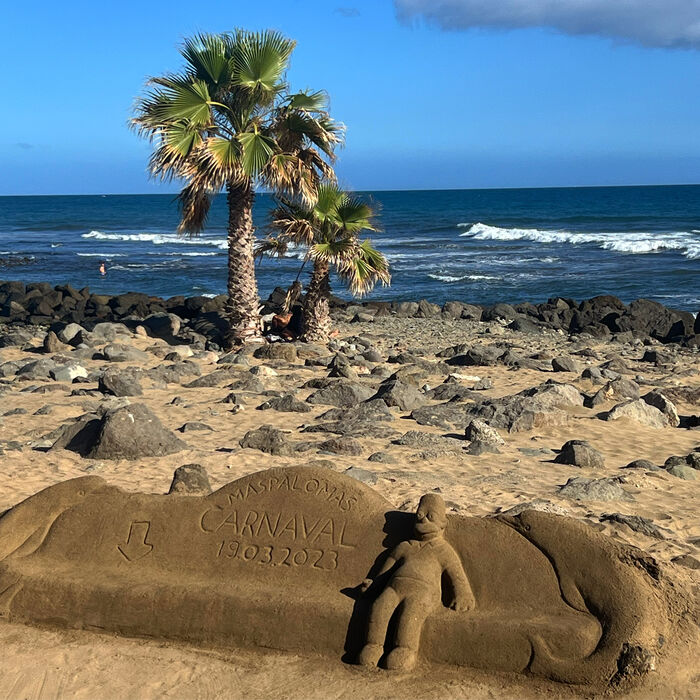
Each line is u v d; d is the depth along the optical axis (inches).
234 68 523.2
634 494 237.3
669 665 123.7
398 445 284.5
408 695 120.6
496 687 122.3
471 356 499.5
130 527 150.1
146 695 123.6
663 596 132.6
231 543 144.4
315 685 123.8
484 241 1782.7
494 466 263.6
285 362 479.8
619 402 369.1
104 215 3228.3
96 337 564.4
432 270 1290.6
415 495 221.9
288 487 148.9
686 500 233.5
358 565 137.4
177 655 132.9
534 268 1300.4
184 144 515.8
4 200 5393.7
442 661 126.2
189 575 142.6
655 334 719.7
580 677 121.2
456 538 137.2
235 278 561.0
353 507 144.0
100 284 1205.7
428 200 4141.2
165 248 1769.2
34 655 133.9
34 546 152.2
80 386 394.0
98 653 134.0
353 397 358.6
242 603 134.3
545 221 2336.4
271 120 545.0
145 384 395.5
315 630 131.0
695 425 347.6
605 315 776.3
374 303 858.8
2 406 342.6
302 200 551.8
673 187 6136.8
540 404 336.8
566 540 133.6
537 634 123.4
